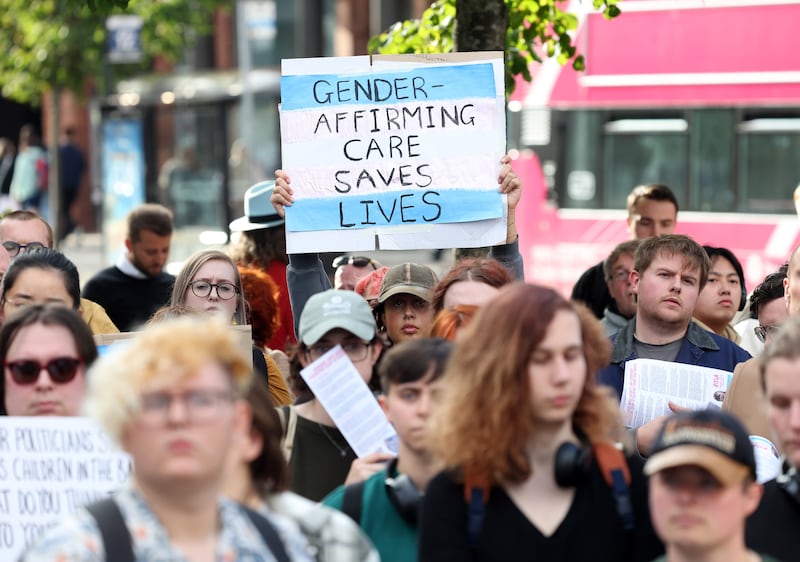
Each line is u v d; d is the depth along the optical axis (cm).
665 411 1291
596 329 899
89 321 1642
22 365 988
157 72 7475
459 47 1884
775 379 848
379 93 1478
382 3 6819
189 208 5644
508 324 843
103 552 668
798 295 1427
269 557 707
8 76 5531
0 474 938
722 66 3506
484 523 847
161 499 686
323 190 1477
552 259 3834
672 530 769
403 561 950
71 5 2177
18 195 6381
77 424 933
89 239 7244
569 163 3791
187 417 675
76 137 8000
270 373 1494
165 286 2198
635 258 1448
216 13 7675
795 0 3391
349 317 1173
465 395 847
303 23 7419
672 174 3616
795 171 3438
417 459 978
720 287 1745
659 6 3597
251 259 1983
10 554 934
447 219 1468
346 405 1122
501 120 1473
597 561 849
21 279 1337
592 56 3719
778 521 899
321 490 1140
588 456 861
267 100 5769
